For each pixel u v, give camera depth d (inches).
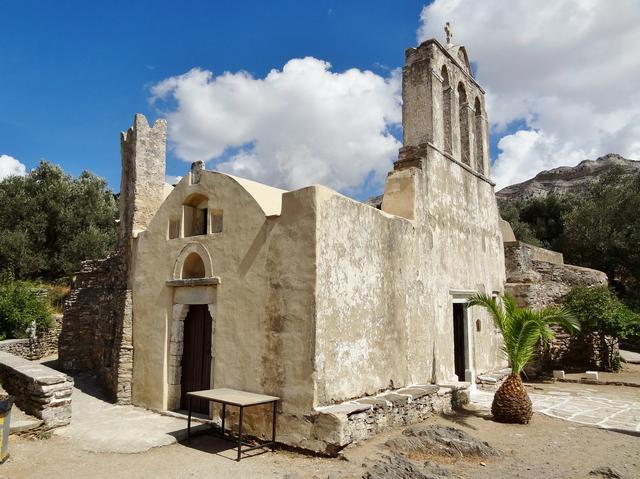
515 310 388.2
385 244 383.6
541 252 809.5
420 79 499.8
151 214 474.0
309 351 298.5
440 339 464.4
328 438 281.3
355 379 332.8
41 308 703.1
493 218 645.3
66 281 1014.4
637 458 290.8
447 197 510.0
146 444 299.9
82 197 1145.4
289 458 283.4
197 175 398.6
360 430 300.5
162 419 362.9
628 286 1141.1
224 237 361.7
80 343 566.6
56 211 1087.6
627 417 398.9
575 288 687.7
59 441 303.6
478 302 414.0
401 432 326.6
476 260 573.0
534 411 420.2
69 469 260.1
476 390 512.1
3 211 1048.2
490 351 588.1
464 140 592.4
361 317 344.8
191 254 387.9
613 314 639.1
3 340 641.6
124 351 419.5
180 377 392.2
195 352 388.8
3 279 817.5
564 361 669.9
